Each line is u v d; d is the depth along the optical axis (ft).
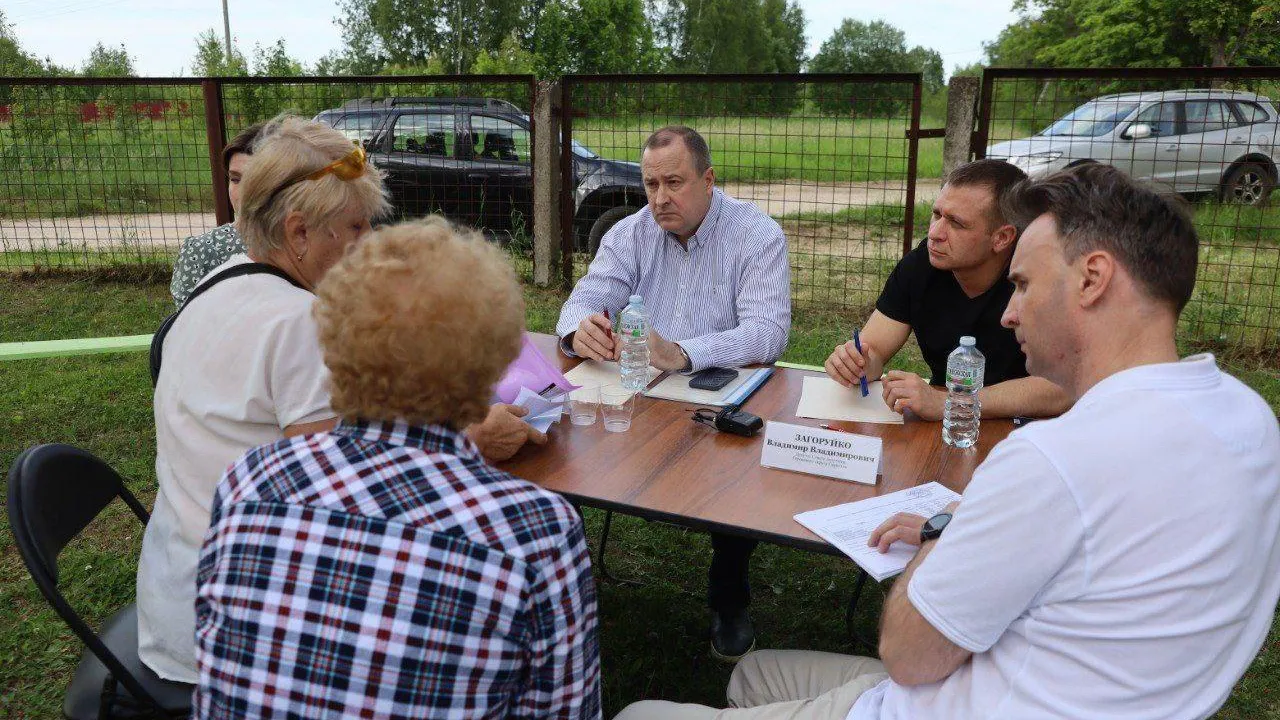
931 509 5.88
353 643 3.29
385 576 3.29
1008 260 8.29
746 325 9.34
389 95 24.86
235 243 9.97
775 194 45.06
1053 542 3.60
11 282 24.59
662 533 11.63
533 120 21.71
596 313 9.89
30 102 25.12
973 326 8.64
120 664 5.22
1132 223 3.80
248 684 3.40
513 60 103.14
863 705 4.59
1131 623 3.56
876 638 9.56
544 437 6.92
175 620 5.46
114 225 30.81
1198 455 3.54
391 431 3.61
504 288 3.76
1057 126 33.63
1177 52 75.41
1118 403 3.67
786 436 6.49
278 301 5.41
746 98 21.86
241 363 5.24
